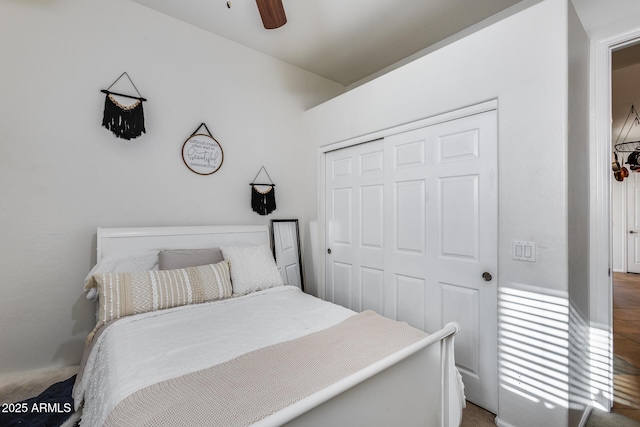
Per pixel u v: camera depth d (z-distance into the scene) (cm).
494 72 179
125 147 231
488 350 184
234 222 287
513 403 169
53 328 204
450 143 205
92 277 188
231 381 105
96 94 220
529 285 164
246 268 233
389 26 260
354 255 283
